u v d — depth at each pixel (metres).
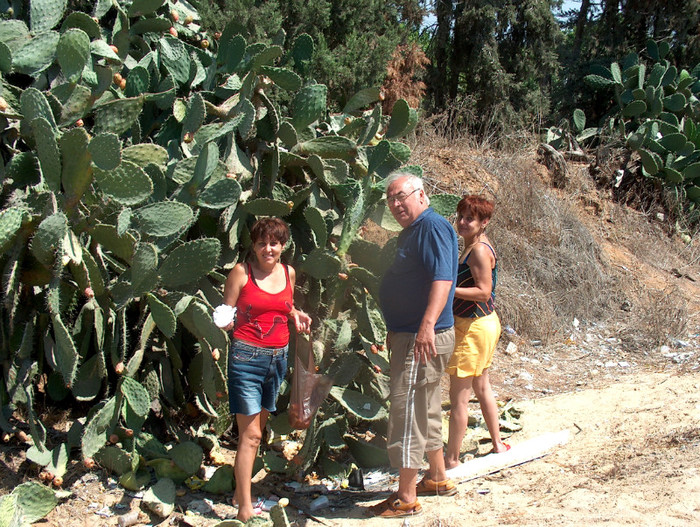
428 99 11.52
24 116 3.51
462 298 3.84
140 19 4.27
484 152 9.11
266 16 6.63
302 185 4.49
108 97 3.88
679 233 9.71
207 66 4.57
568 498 3.50
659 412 4.84
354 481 3.87
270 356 3.32
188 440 3.92
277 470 3.83
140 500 3.42
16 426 3.76
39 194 3.42
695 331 7.12
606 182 9.74
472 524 3.28
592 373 5.97
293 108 4.35
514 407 4.98
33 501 3.16
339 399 3.89
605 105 11.51
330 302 4.08
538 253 7.46
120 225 3.35
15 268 3.30
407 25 9.84
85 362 3.67
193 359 4.01
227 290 3.33
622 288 7.73
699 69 11.23
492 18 11.26
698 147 10.15
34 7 3.86
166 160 3.74
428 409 3.40
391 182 3.33
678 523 3.07
